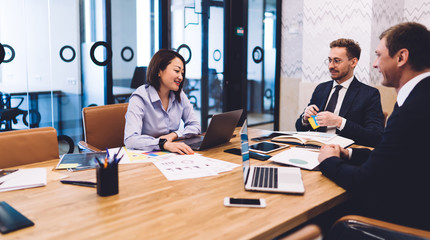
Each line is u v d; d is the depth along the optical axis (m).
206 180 1.50
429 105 1.23
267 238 1.04
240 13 4.98
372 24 3.65
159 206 1.21
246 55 5.14
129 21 6.67
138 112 2.22
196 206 1.21
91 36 5.36
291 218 1.13
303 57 4.27
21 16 5.39
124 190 1.37
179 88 2.42
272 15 6.12
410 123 1.24
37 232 1.01
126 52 6.69
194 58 4.82
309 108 2.53
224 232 1.02
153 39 5.36
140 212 1.16
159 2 4.18
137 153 1.95
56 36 5.64
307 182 1.49
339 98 2.72
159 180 1.49
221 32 4.97
